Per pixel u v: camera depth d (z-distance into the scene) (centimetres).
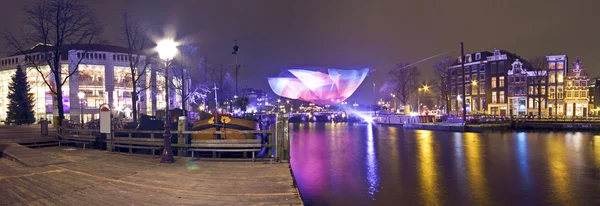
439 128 4534
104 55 5641
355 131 4841
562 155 1984
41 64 3638
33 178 960
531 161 1772
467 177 1402
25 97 5106
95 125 2575
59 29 3052
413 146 2586
